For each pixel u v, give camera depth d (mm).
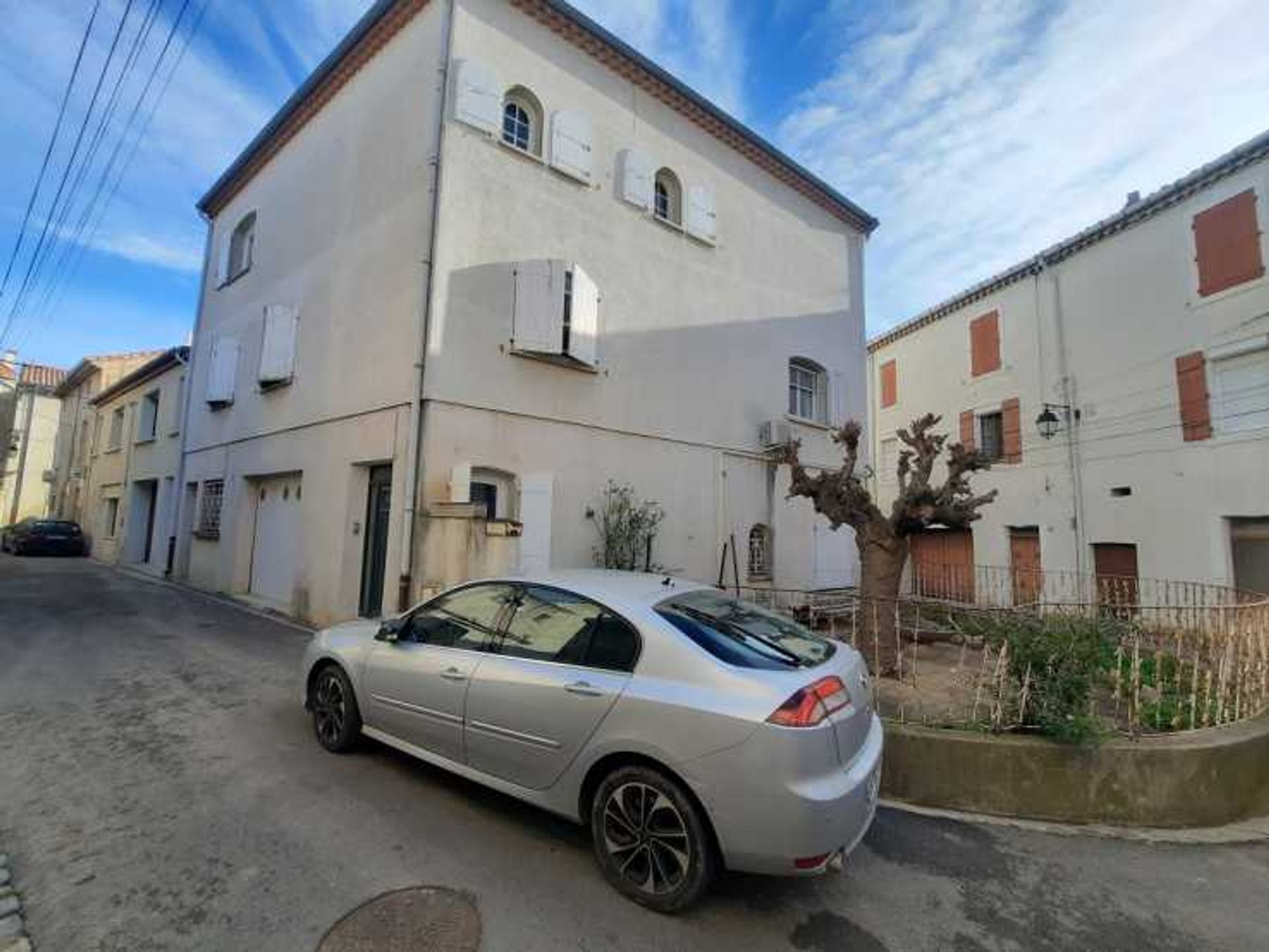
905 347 18719
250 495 10984
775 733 2574
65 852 2998
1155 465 12023
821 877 3133
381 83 8906
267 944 2426
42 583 12531
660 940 2570
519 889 2855
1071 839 3688
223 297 12945
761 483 11391
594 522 8758
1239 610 4879
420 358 7305
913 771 4117
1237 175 10914
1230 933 2838
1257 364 10656
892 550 6414
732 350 11148
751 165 12016
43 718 4734
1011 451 15016
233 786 3723
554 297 8039
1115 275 12938
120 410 19484
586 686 3025
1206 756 4043
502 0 8469
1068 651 4219
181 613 9305
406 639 4031
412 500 7121
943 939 2703
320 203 9938
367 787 3764
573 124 9023
